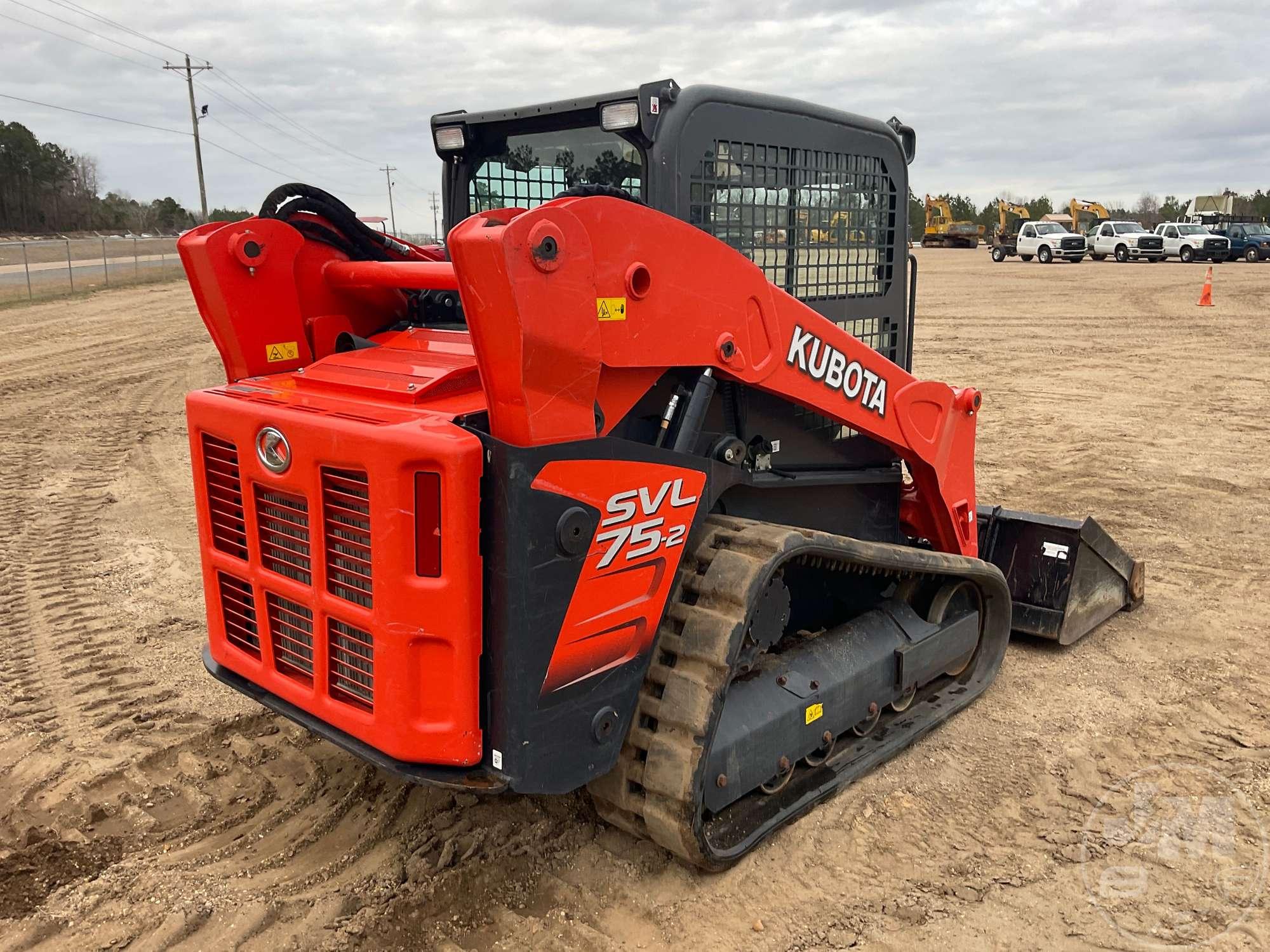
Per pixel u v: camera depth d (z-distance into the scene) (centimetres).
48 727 395
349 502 251
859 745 365
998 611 427
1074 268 3125
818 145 346
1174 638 483
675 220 262
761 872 304
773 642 310
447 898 288
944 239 4922
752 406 331
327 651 268
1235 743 385
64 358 1474
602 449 248
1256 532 636
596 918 282
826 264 362
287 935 273
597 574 254
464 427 237
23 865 304
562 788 259
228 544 301
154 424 1020
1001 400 1084
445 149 362
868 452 390
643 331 257
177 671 449
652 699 284
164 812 337
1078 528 456
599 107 299
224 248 304
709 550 296
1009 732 393
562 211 228
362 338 339
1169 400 1066
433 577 241
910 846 319
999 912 288
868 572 369
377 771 357
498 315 222
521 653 240
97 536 652
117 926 276
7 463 852
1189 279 2580
